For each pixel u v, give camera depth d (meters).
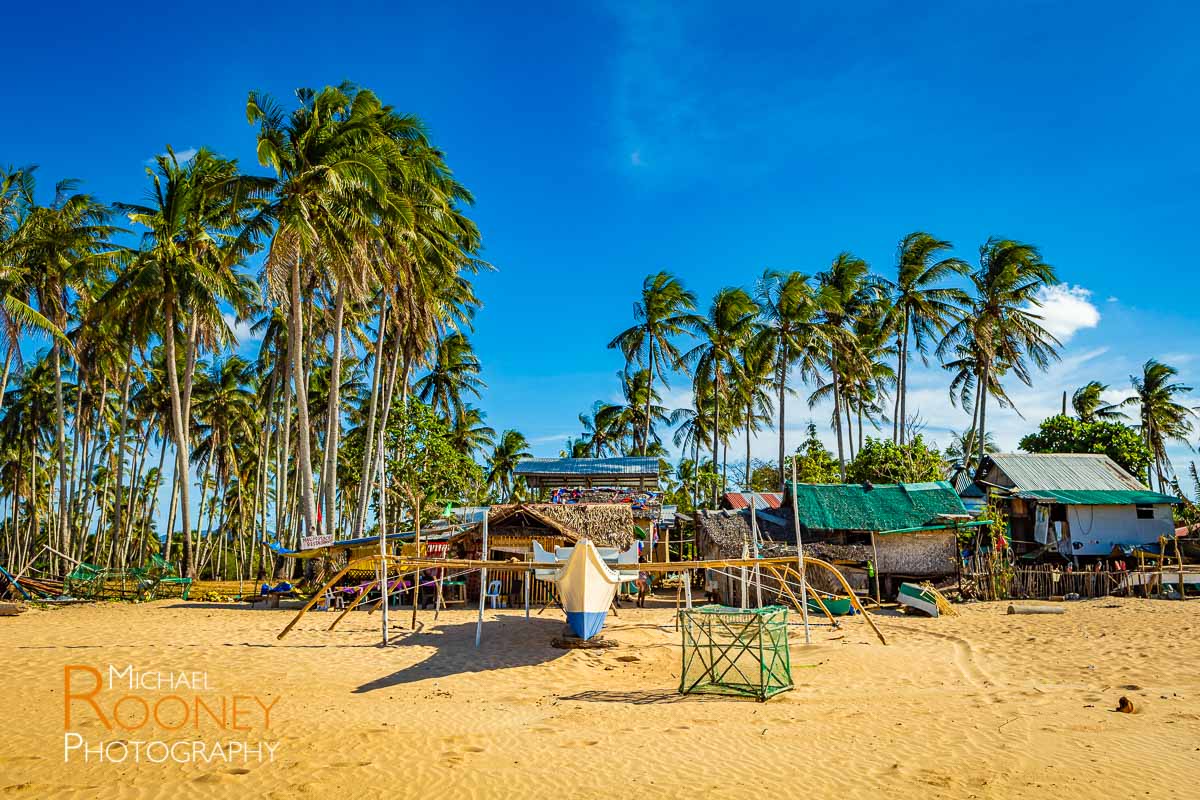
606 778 8.08
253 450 57.69
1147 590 25.77
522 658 16.11
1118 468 34.16
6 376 31.64
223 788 7.79
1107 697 11.42
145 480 58.69
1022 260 40.78
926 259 42.25
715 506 43.50
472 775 8.22
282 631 18.31
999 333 41.41
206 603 26.34
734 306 44.22
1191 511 37.47
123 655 15.24
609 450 59.00
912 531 25.55
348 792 7.69
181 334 33.47
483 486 52.19
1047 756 8.32
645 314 46.56
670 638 18.81
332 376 29.27
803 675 14.35
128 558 56.44
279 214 26.92
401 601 25.98
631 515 28.28
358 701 12.04
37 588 26.31
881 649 17.09
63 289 32.28
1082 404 53.50
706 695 12.62
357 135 27.44
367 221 27.03
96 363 38.81
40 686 12.47
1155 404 52.00
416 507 19.53
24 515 55.16
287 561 33.34
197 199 29.09
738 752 8.95
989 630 19.45
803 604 18.66
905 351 42.78
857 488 27.50
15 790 7.66
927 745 8.96
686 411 51.09
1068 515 31.06
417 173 29.84
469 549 26.52
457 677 14.24
